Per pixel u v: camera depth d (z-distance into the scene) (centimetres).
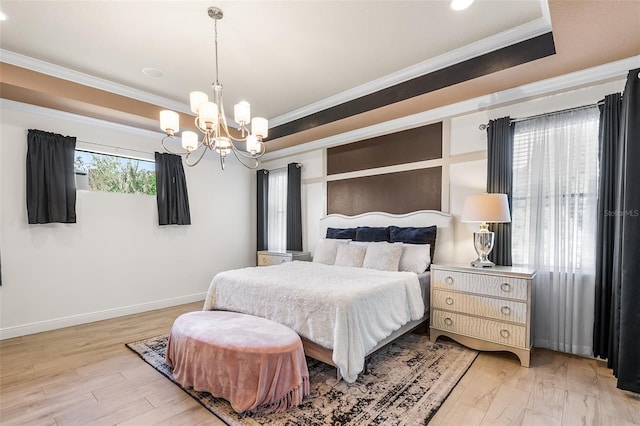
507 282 256
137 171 421
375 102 351
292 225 504
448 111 344
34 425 178
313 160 490
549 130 284
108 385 221
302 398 199
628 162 209
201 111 207
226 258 527
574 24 197
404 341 299
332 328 213
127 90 351
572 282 269
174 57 288
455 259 342
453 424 175
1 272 316
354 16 231
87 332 335
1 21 233
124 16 229
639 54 234
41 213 334
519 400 198
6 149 321
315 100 393
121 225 402
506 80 279
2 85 280
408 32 251
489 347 264
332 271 313
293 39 260
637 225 205
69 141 355
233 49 275
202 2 215
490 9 224
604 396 203
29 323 331
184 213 459
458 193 342
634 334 203
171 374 234
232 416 184
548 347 280
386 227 383
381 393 206
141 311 417
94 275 378
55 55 283
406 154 384
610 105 247
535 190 288
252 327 220
